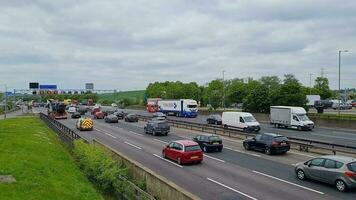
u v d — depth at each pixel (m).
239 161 29.31
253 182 22.19
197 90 135.75
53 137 44.88
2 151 26.53
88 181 23.19
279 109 56.72
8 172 19.95
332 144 31.25
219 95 108.69
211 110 95.88
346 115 65.75
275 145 31.80
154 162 29.25
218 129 48.19
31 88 134.88
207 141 34.09
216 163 28.59
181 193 15.80
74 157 29.81
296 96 72.44
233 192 19.98
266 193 19.69
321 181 21.20
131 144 40.06
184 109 85.00
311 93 123.56
